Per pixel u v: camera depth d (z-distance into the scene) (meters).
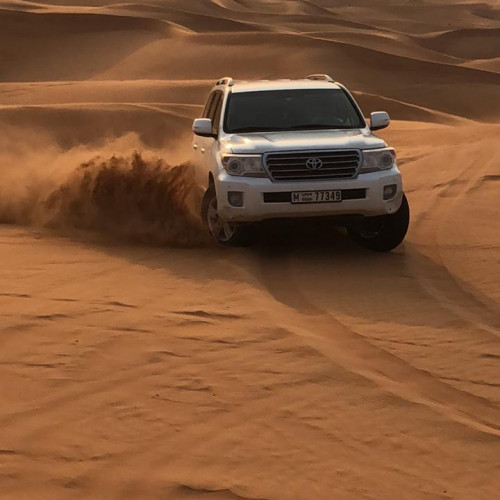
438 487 4.96
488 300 9.05
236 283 9.25
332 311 8.50
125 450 5.33
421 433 5.63
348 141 10.64
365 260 10.82
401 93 56.75
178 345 7.18
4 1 86.19
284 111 11.58
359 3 155.62
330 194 10.41
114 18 73.19
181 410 5.91
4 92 45.59
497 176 18.67
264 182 10.36
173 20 84.38
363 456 5.31
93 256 10.59
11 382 6.33
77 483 4.92
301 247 11.56
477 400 6.26
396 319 8.23
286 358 6.91
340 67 61.28
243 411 5.91
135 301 8.47
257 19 106.62
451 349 7.34
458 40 95.06
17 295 8.56
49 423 5.68
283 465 5.17
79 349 7.02
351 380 6.49
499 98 55.91
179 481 4.96
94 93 45.88
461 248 11.70
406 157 23.22
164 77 64.56
